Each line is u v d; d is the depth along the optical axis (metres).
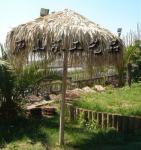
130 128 11.79
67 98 15.91
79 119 12.73
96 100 15.59
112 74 21.67
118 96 16.84
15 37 10.24
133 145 10.45
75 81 19.42
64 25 9.70
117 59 10.28
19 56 10.44
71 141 10.70
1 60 12.34
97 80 20.91
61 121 10.47
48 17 10.26
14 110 12.76
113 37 10.07
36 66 12.65
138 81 22.53
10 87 12.47
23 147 10.28
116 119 12.10
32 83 12.91
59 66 11.68
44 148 10.20
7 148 10.27
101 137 11.01
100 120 12.44
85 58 10.09
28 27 10.10
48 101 14.78
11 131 11.52
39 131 11.33
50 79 12.98
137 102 15.60
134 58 22.36
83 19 10.16
